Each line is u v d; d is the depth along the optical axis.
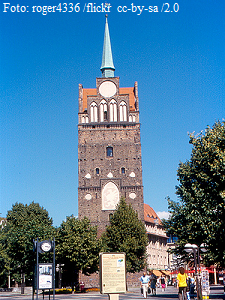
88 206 84.50
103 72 92.31
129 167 86.12
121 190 85.12
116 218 80.44
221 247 40.12
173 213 43.53
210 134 42.88
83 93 93.81
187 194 42.31
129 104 90.25
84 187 85.19
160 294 54.22
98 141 87.25
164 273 123.31
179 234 43.69
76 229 70.12
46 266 32.91
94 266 71.88
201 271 37.31
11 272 83.88
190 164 43.78
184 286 29.25
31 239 68.31
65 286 79.12
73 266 71.69
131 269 79.38
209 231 39.91
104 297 47.50
